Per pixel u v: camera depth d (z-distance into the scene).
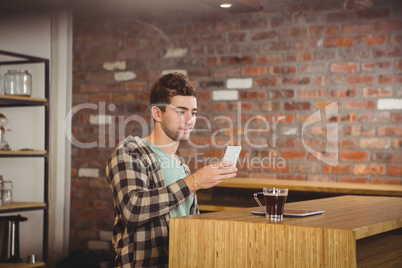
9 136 3.87
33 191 4.08
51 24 4.35
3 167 3.82
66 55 4.48
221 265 1.63
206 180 1.75
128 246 1.75
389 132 3.66
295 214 1.79
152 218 1.71
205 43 4.18
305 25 3.88
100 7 4.50
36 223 4.10
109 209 4.46
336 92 3.80
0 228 3.29
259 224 1.59
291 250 1.54
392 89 3.65
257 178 4.02
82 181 4.55
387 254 2.11
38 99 3.43
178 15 4.27
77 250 4.46
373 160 3.70
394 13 3.64
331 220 1.71
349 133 3.77
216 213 1.87
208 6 4.17
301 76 3.89
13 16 4.00
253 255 1.59
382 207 2.22
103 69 4.51
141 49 4.39
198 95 4.20
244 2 3.76
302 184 3.55
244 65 4.06
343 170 3.79
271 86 3.98
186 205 1.92
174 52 4.28
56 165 4.38
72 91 4.61
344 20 3.78
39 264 3.35
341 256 1.48
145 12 4.38
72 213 4.57
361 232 1.52
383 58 3.68
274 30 3.97
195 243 1.67
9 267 3.19
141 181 1.74
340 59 3.79
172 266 1.70
